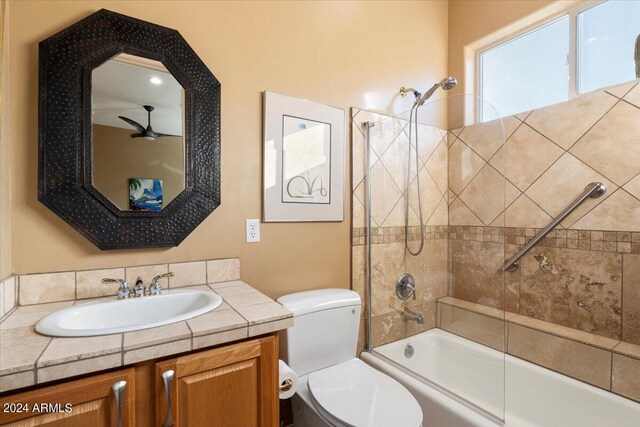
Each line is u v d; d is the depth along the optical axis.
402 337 1.82
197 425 0.82
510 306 1.86
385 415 1.07
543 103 1.86
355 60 1.79
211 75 1.33
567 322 1.63
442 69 2.21
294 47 1.57
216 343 0.84
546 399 1.53
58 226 1.08
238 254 1.42
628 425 1.28
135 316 1.07
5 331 0.81
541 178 1.72
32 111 1.05
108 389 0.72
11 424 0.64
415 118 1.89
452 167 1.88
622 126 1.44
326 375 1.33
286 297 1.45
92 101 1.12
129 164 1.18
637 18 1.51
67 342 0.75
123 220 1.16
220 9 1.38
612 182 1.47
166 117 1.24
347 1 1.77
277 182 1.50
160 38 1.23
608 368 1.38
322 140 1.65
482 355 1.51
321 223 1.67
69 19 1.10
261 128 1.47
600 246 1.51
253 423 0.91
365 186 1.81
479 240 1.72
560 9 1.75
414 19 2.06
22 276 1.02
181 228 1.26
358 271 1.78
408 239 1.89
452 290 1.76
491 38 2.04
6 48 1.00
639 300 1.39
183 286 1.28
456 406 1.28
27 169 1.04
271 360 0.94
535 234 1.75
